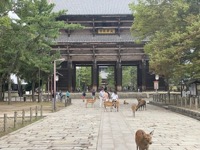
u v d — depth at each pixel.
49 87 77.81
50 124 23.55
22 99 68.69
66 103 47.12
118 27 84.19
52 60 50.41
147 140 11.73
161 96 51.31
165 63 37.44
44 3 47.69
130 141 15.92
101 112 34.84
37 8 45.38
